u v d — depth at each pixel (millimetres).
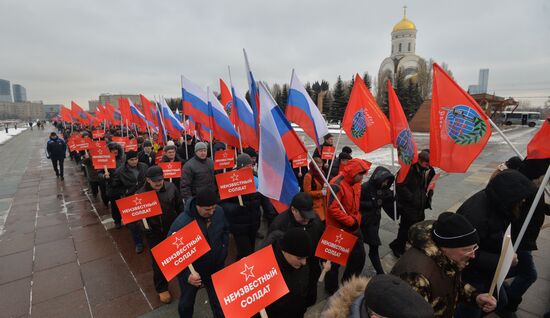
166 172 5949
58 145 10664
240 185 3654
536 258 4402
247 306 1849
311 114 5273
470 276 2508
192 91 6957
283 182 3357
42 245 5262
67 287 3967
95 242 5344
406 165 4305
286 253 2010
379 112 5168
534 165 3209
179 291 3846
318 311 3385
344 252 2979
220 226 2984
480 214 2348
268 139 3326
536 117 46344
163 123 9555
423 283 1628
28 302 3672
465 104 3463
